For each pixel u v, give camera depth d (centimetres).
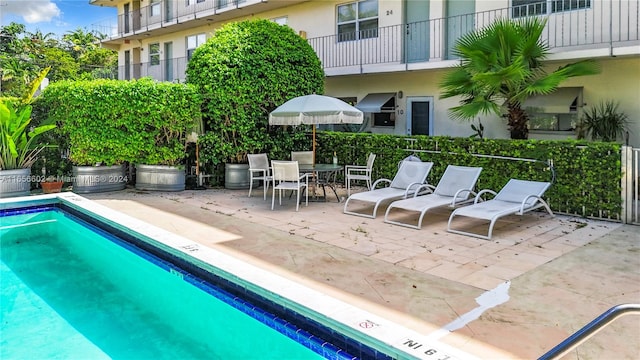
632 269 568
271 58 1284
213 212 939
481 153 998
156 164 1238
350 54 1730
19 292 612
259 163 1192
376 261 605
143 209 969
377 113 1689
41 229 973
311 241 707
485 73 948
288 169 960
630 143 1166
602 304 461
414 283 522
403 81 1602
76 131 1159
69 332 495
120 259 779
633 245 675
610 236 728
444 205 823
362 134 1287
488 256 625
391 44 1597
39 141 1228
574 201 874
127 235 774
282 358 448
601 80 1204
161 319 530
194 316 541
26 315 539
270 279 512
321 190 1240
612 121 1152
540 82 970
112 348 460
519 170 938
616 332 399
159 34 2669
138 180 1248
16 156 1108
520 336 394
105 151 1192
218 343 475
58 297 596
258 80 1260
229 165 1270
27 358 435
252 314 499
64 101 1172
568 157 873
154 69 2742
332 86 1825
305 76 1360
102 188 1207
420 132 1572
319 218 880
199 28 2428
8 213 987
